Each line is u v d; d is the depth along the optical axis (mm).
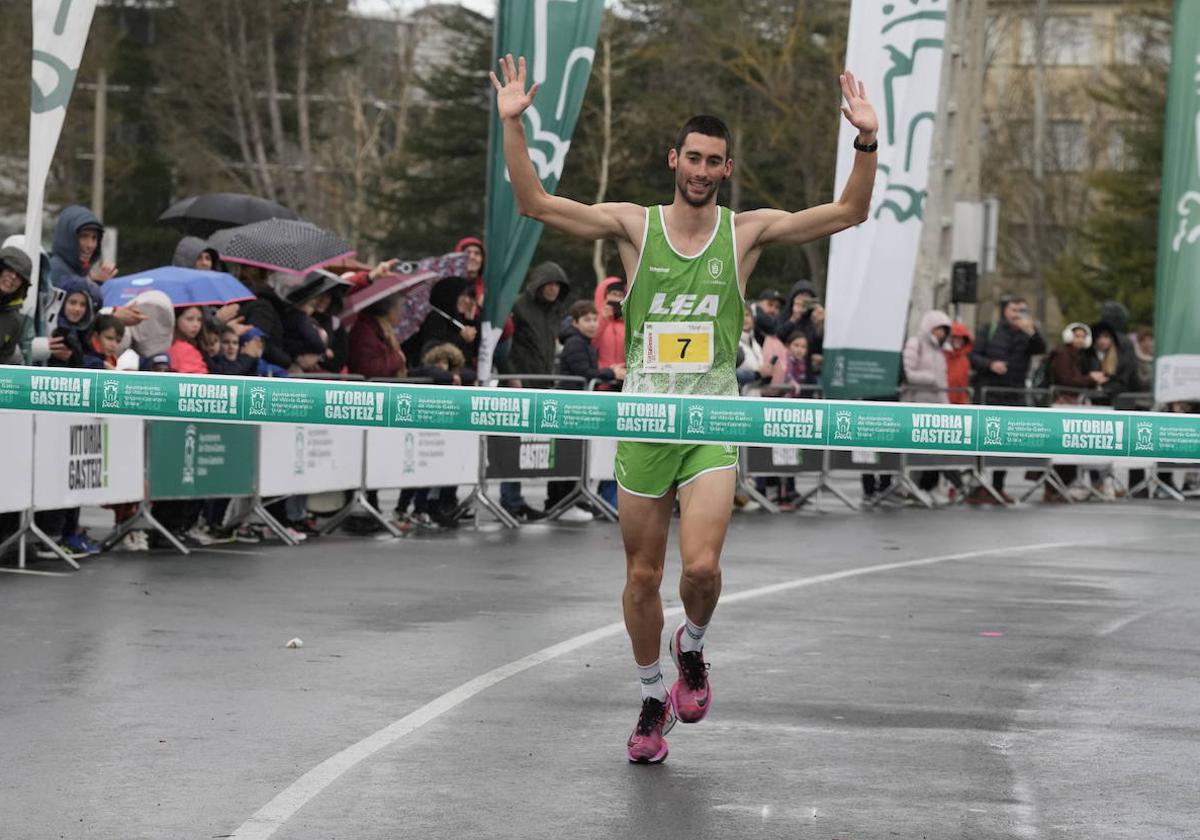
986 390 49656
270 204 48594
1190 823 14453
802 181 137625
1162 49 145000
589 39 36812
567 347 39844
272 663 20578
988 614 25750
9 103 134125
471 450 37125
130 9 159875
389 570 29219
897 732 17625
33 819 14000
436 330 37969
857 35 43000
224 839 13570
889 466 45906
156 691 18859
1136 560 33438
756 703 18922
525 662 20953
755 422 16188
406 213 148375
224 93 150625
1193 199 42156
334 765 15836
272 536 34062
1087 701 19406
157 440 30328
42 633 22234
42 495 27688
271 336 33406
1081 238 142500
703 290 16219
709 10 134500
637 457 16203
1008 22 161250
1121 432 16906
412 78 157750
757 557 32375
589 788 15227
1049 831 14141
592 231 16344
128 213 151875
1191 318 42250
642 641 16188
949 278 61906
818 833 13961
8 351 27906
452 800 14758
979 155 63938
